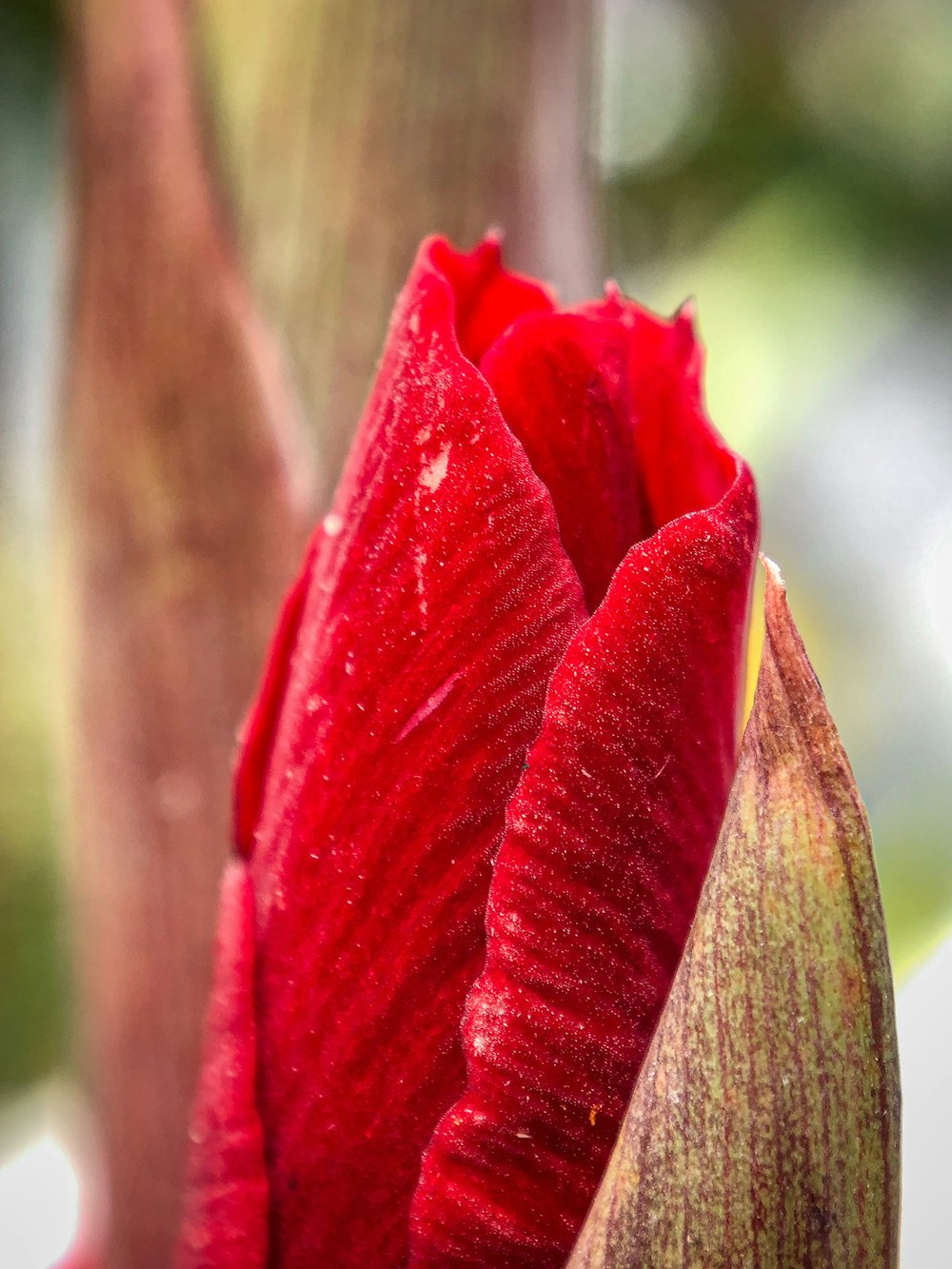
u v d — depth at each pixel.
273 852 0.07
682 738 0.07
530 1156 0.07
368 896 0.07
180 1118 0.10
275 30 0.10
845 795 0.07
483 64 0.10
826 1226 0.07
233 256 0.10
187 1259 0.08
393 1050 0.07
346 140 0.10
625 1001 0.07
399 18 0.10
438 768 0.07
